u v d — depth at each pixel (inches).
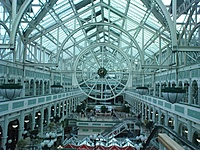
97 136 936.9
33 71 965.2
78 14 923.4
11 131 884.6
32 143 730.8
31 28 840.9
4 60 682.8
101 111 1781.5
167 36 890.7
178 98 464.1
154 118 1103.0
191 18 657.0
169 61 932.6
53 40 1113.4
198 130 587.2
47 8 811.4
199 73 621.9
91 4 1042.7
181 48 462.0
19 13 459.2
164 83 1000.2
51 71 1193.4
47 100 1066.7
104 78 1069.8
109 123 1445.6
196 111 560.7
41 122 1018.1
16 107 703.7
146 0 751.7
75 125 1491.1
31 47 963.3
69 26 1126.4
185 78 736.3
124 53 1042.1
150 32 999.6
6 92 446.3
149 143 297.0
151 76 1268.5
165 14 438.9
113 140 870.4
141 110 1600.6
